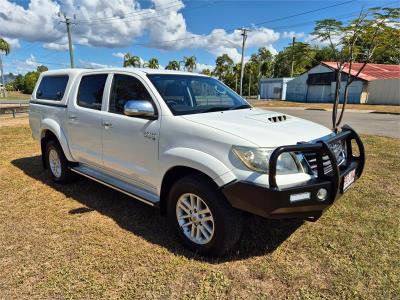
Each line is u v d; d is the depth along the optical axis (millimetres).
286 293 2650
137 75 3775
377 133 11117
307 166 2861
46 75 5723
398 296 2592
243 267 2990
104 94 4148
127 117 3744
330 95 36188
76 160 4836
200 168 2941
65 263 3025
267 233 3609
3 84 55844
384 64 39906
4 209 4258
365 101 32031
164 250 3262
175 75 4031
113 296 2600
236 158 2797
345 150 3645
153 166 3443
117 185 4035
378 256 3145
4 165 6504
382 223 3832
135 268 2961
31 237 3506
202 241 3148
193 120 3191
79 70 4879
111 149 4000
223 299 2580
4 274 2861
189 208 3207
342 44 9148
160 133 3324
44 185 5230
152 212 4184
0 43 45969
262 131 3010
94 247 3307
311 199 2732
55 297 2588
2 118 17547
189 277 2838
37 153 7664
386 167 6184
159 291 2662
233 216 2916
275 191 2584
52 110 5113
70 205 4398
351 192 4820
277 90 47500
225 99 4262
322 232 3623
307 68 42500
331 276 2854
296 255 3184
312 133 3250
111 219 3969
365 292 2643
